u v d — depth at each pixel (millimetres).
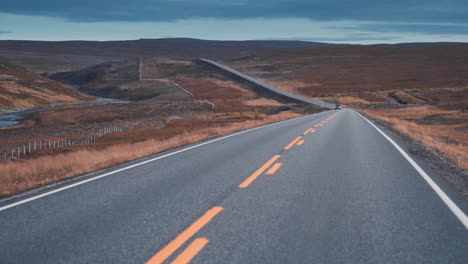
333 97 116438
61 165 13898
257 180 9969
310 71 191250
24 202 7945
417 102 104750
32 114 79188
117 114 74500
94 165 12602
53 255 5211
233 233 6023
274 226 6355
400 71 177250
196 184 9539
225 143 18688
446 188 9125
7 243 5648
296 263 4953
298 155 14391
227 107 86125
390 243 5656
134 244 5590
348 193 8609
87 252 5305
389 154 14711
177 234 5984
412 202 7883
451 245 5594
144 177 10484
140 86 152125
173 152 15656
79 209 7383
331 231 6137
